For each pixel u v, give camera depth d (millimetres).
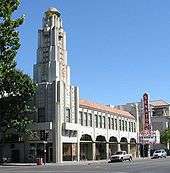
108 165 48344
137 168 40062
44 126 65125
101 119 78250
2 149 66375
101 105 82250
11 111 58469
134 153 92562
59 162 63125
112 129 82188
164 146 108250
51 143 64625
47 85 67000
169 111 130000
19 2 20094
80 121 71438
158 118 117125
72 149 67938
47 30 72750
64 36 73625
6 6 19625
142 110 99250
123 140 87938
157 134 101000
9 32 19828
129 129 90750
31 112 62375
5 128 60312
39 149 64750
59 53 71625
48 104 66188
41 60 71938
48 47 71812
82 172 33875
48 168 43594
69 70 73625
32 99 67438
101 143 78125
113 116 83188
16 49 20344
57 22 73625
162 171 34906
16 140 65750
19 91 57781
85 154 72688
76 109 70062
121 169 38438
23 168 44531
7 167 48281
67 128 65938
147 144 95500
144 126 94875
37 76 71625
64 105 67125
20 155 65625
